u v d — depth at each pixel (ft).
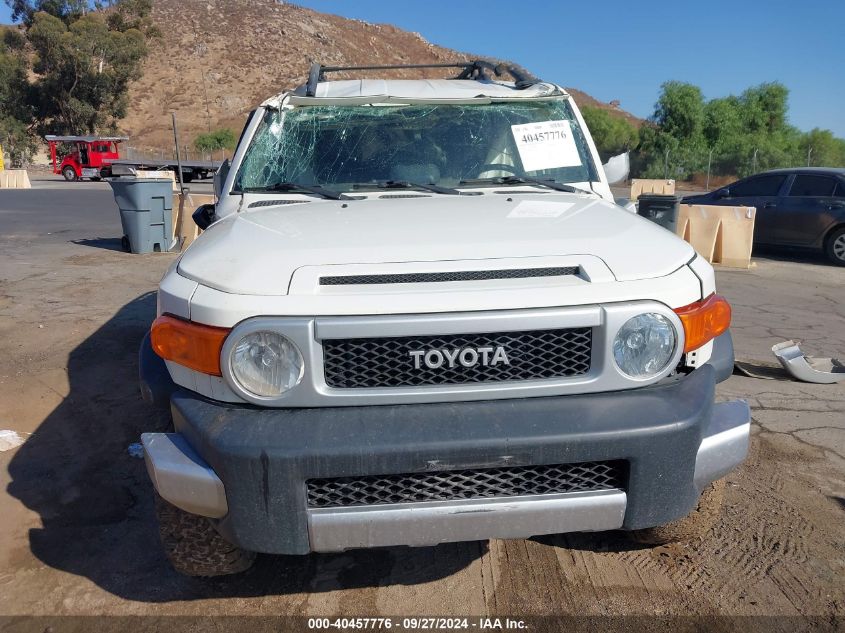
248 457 6.72
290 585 9.23
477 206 9.77
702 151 113.29
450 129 11.85
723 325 7.99
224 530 7.17
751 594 8.90
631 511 7.18
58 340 19.77
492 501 7.01
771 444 13.15
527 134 11.86
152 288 26.76
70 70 175.83
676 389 7.50
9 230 45.80
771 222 36.50
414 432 6.83
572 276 7.47
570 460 6.93
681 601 8.80
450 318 6.97
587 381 7.28
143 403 15.34
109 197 78.64
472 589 9.09
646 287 7.38
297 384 7.04
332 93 12.30
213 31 310.65
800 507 10.87
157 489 7.34
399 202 10.22
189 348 7.28
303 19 341.62
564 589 9.07
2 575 9.48
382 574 9.43
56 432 13.98
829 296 27.02
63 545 10.18
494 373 7.25
